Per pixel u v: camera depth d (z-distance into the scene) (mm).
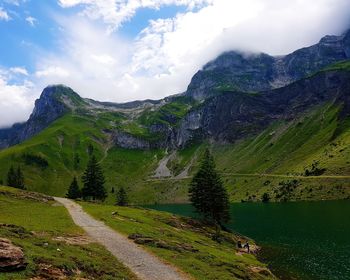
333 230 110000
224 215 110500
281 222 138500
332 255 79250
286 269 69188
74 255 35500
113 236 55812
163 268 40375
